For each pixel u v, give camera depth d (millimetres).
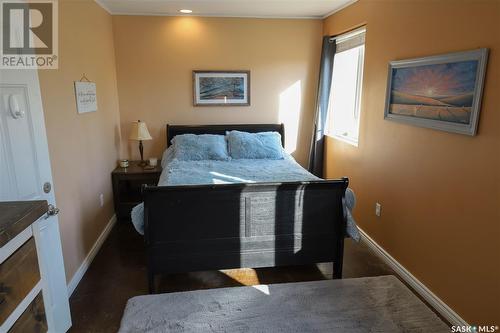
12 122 1585
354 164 3535
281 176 3174
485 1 1861
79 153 2783
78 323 2180
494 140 1830
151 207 2344
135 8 3779
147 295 2441
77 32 2809
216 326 2133
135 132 4012
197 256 2469
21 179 1645
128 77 4156
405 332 2084
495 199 1840
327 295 2443
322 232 2572
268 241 2520
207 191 2357
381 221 3027
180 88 4262
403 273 2682
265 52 4297
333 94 4297
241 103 4379
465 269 2068
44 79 2180
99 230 3287
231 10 3889
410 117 2531
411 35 2523
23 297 969
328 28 4121
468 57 1959
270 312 2262
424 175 2422
